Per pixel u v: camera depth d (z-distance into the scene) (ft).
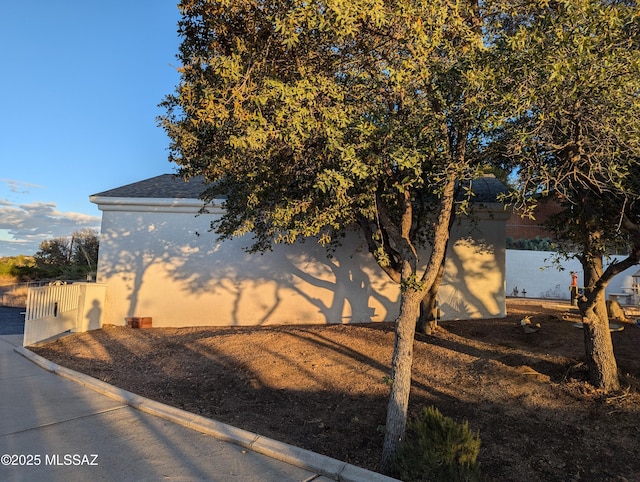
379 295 41.47
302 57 16.11
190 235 42.50
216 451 15.06
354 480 13.03
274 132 14.34
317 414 20.07
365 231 26.78
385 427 16.07
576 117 13.83
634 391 20.06
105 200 42.52
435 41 14.89
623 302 58.54
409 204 18.69
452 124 16.87
